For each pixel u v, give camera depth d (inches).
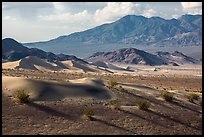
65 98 1291.8
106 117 1172.5
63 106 1210.6
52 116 1126.4
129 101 1398.9
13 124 1033.5
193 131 1178.0
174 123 1218.6
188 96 1583.4
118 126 1118.4
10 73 2263.8
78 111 1189.7
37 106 1176.2
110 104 1295.5
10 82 1336.1
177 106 1425.9
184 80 3469.5
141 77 3462.1
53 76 2394.2
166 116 1266.0
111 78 2903.5
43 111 1149.1
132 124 1148.5
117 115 1202.0
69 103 1247.5
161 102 1445.6
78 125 1088.8
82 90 1395.2
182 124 1223.5
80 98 1318.9
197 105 1504.7
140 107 1289.4
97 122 1125.1
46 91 1296.8
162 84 2773.1
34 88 1296.8
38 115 1117.7
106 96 1401.3
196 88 2640.3
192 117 1314.0
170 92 1697.8
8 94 1232.8
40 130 1023.6
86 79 1585.9
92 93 1392.7
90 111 1151.0
